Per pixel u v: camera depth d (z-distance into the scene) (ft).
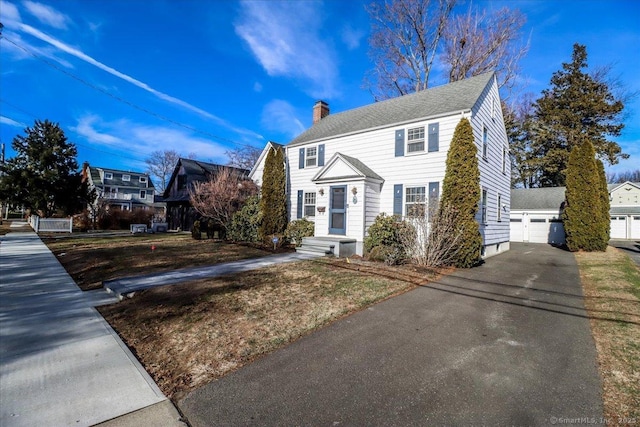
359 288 21.36
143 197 159.63
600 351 12.33
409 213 34.24
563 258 39.14
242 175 70.18
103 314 16.78
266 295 19.48
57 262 32.04
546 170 86.58
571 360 11.62
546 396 9.35
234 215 51.06
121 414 8.44
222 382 10.15
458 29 69.51
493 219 44.27
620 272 27.68
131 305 17.98
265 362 11.49
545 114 85.51
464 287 22.59
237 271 26.58
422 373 10.69
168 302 18.13
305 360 11.62
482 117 39.34
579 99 80.74
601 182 52.29
